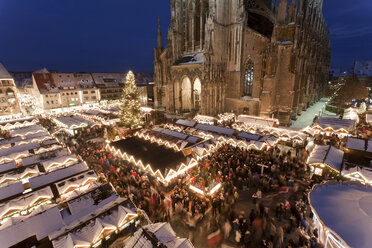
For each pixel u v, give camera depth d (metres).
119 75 98.31
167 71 60.16
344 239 8.18
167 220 16.08
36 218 12.48
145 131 33.12
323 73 84.69
